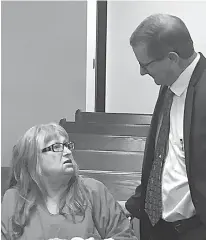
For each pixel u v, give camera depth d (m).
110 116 3.83
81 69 3.63
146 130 3.38
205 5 5.35
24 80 2.75
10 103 2.63
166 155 1.66
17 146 1.52
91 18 4.26
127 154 2.73
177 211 1.62
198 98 1.52
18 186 1.53
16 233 1.47
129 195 2.29
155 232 1.73
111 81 5.49
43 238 1.46
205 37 5.38
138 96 5.50
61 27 3.19
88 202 1.53
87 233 1.48
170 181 1.64
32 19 2.83
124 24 5.43
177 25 1.51
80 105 3.74
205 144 1.49
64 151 1.48
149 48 1.52
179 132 1.60
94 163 2.67
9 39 2.68
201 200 1.51
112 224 1.56
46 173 1.47
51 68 3.05
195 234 1.62
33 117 2.76
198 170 1.51
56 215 1.49
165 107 1.67
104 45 5.30
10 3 2.66
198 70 1.55
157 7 5.40
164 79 1.58
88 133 3.28
